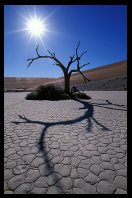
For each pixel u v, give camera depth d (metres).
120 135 4.69
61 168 2.96
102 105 10.71
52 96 15.30
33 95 15.46
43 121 6.26
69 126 5.57
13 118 6.75
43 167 2.99
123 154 3.51
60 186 2.49
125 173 2.81
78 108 9.41
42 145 3.96
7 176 2.71
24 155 3.44
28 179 2.64
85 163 3.13
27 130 5.11
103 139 4.37
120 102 12.41
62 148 3.79
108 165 3.06
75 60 17.39
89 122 6.12
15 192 2.36
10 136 4.57
